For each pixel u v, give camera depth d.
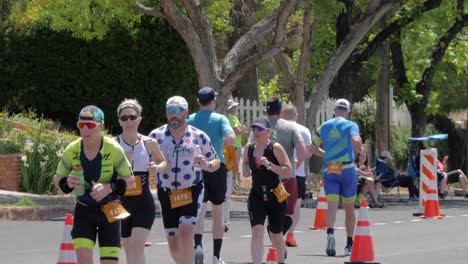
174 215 18.80
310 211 39.06
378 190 43.66
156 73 51.88
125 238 17.78
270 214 19.91
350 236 24.58
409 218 36.28
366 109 68.69
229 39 55.12
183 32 41.19
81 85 52.12
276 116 22.11
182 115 18.58
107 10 46.81
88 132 15.53
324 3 45.44
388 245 27.02
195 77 52.97
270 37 48.19
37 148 39.31
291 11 41.69
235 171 28.28
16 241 26.64
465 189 53.81
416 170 48.28
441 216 36.41
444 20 57.59
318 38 51.31
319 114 55.72
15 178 39.06
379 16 47.88
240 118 54.12
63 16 45.62
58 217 33.28
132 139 17.72
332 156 24.22
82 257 15.72
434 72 61.34
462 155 77.69
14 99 52.59
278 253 20.08
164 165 17.88
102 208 15.69
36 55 52.22
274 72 78.62
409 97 60.31
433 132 74.81
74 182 15.60
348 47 48.06
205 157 18.78
